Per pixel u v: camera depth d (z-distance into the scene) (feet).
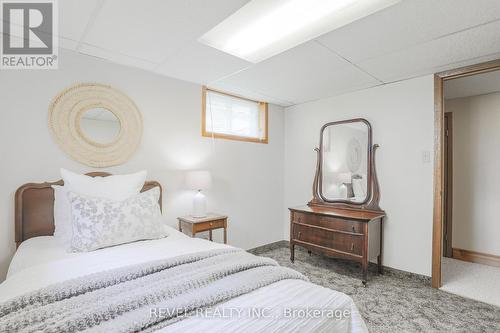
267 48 6.95
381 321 6.27
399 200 9.03
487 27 5.65
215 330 2.81
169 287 3.40
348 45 6.55
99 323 2.75
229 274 4.07
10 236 6.19
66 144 6.93
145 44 6.63
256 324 2.97
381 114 9.55
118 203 5.88
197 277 3.72
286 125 12.85
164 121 8.79
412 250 8.69
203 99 9.83
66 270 4.15
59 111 6.85
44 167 6.63
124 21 5.58
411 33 5.93
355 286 8.21
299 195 12.30
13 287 3.57
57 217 5.99
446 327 6.04
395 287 8.14
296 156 12.43
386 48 6.68
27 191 6.30
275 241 12.48
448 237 11.21
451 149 11.28
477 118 10.77
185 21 5.58
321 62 7.59
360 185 9.95
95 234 5.34
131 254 4.98
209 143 10.02
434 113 8.29
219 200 10.32
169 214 8.82
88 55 7.29
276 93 10.66
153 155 8.52
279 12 5.44
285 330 3.01
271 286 3.87
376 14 5.19
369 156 9.71
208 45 6.68
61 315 2.77
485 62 7.43
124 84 7.93
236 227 10.89
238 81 9.28
